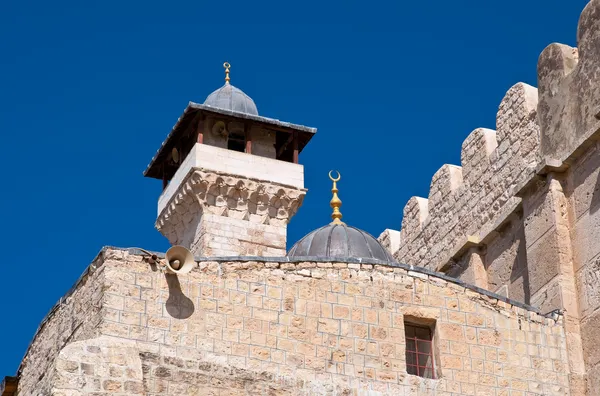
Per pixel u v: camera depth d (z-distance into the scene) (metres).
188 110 35.16
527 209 27.62
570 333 25.58
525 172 28.75
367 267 24.66
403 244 34.06
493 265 29.69
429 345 24.81
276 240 34.72
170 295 22.91
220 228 34.16
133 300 22.61
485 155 30.83
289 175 35.34
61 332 24.06
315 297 24.00
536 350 25.31
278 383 22.98
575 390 25.08
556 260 26.25
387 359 23.98
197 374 22.45
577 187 26.52
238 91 37.03
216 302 23.23
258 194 34.78
